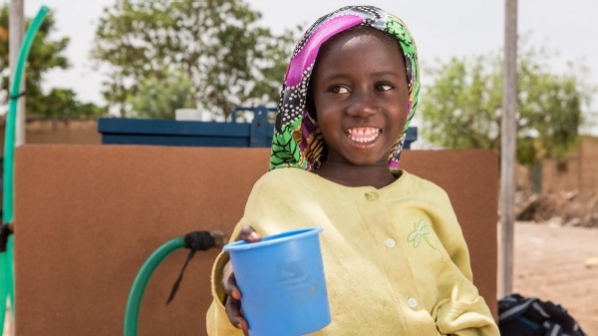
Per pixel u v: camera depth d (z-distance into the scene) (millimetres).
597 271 10344
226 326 1573
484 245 3424
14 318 2938
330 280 1680
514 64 4707
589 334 6379
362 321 1656
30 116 18328
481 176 3434
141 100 27734
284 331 1365
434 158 3361
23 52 3406
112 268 3006
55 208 2941
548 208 21172
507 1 4719
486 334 1773
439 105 28531
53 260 2943
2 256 3113
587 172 32219
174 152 3070
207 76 31781
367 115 1740
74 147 2957
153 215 3049
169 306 3109
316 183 1785
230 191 3143
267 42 31609
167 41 32219
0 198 14469
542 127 28750
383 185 1891
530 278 9727
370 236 1736
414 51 1875
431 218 1904
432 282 1801
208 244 2908
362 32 1789
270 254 1352
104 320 3002
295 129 1910
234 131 3520
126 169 3016
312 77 1857
